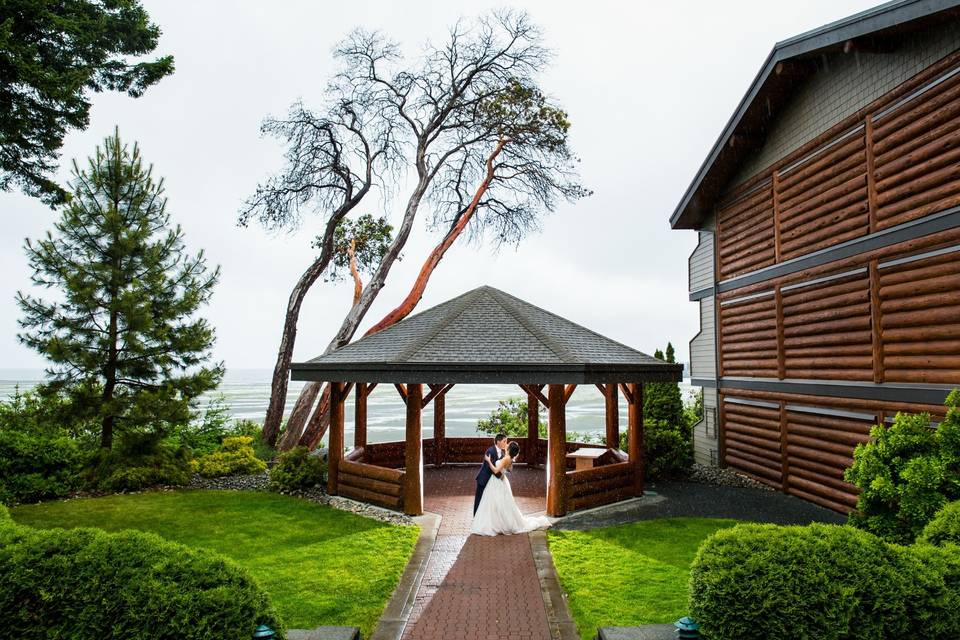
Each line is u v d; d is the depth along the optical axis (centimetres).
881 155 964
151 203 1330
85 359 1191
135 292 1227
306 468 1262
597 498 1088
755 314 1368
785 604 407
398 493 1051
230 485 1314
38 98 1027
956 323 813
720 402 1531
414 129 2314
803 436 1174
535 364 980
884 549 444
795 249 1209
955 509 532
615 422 1345
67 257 1236
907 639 411
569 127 2273
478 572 739
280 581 695
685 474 1405
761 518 1005
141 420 1241
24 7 966
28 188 1126
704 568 449
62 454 1214
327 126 2189
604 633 477
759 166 1360
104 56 1159
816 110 1141
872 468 695
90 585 397
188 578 412
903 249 905
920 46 882
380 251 2495
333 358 1177
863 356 1006
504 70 2278
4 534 446
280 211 2258
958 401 694
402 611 620
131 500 1138
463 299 1328
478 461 1645
